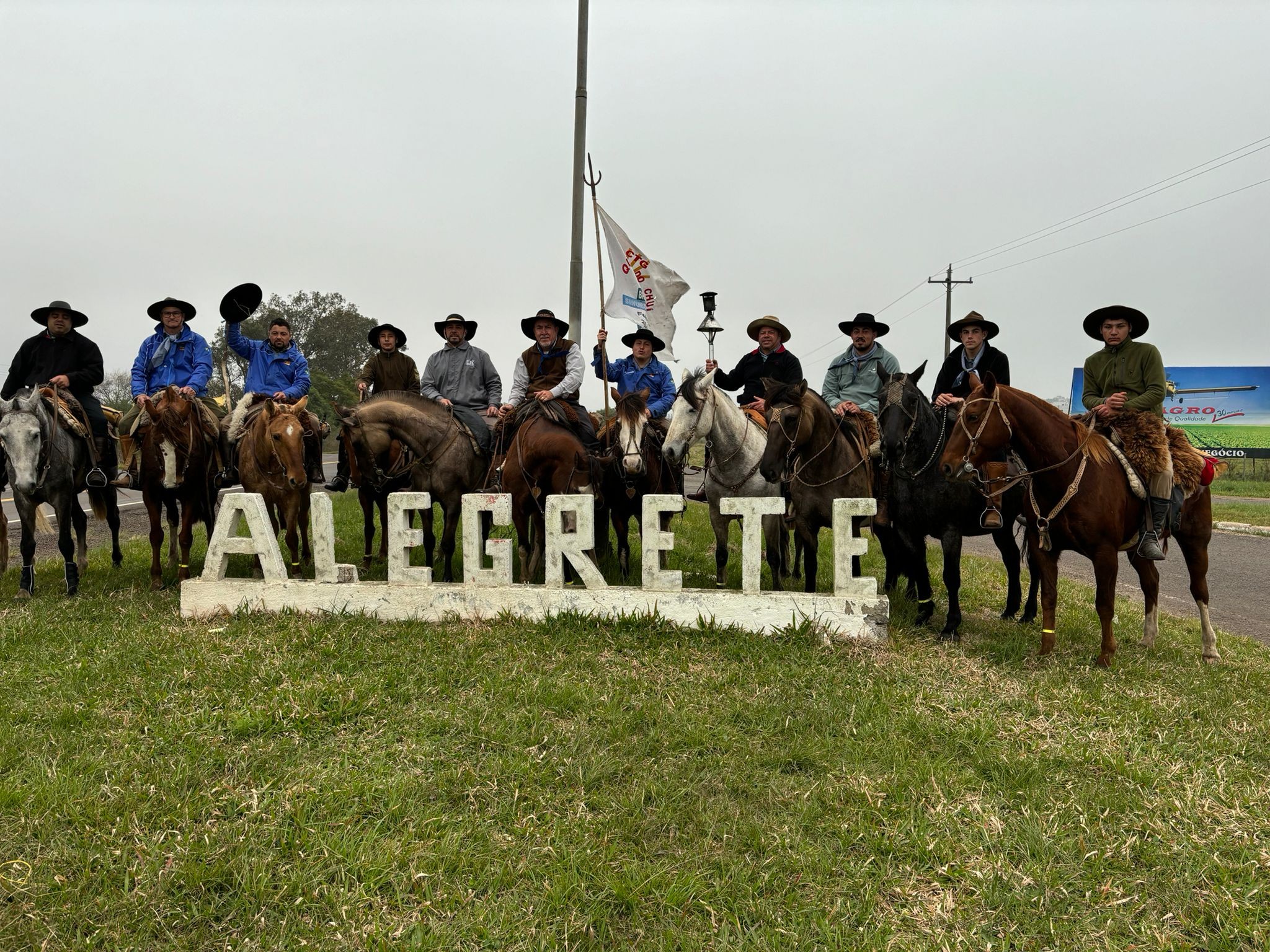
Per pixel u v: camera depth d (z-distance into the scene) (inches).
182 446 302.4
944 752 167.9
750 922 117.5
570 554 249.1
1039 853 133.8
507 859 129.9
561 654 220.4
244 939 113.0
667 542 247.4
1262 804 150.8
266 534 259.0
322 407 1610.5
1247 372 1310.3
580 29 373.4
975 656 235.8
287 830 136.0
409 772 156.0
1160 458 231.6
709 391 291.6
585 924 115.6
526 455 285.6
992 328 294.8
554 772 156.3
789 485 303.9
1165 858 133.8
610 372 357.4
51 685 194.9
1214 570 476.7
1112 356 258.2
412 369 394.3
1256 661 249.0
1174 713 192.9
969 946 113.2
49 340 332.2
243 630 239.9
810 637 232.1
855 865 130.9
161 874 124.6
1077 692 204.5
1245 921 118.3
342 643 227.9
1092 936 116.0
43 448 284.4
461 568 350.9
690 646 226.8
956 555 258.1
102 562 372.8
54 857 129.6
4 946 109.9
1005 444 235.5
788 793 151.7
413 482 323.6
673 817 142.8
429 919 116.7
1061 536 235.1
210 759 160.7
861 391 333.4
